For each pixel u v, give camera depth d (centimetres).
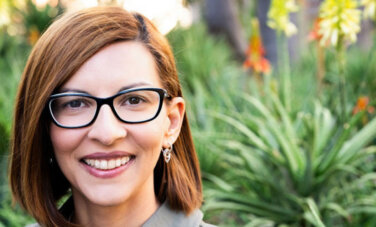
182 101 118
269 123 271
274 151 264
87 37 101
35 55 108
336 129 289
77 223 120
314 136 258
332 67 543
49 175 120
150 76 106
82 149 103
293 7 377
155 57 109
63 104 103
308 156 247
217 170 324
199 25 801
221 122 377
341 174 277
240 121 306
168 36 374
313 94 430
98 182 104
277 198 268
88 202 115
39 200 117
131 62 103
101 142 100
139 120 103
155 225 117
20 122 117
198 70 577
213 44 737
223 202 258
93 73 101
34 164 114
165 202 120
